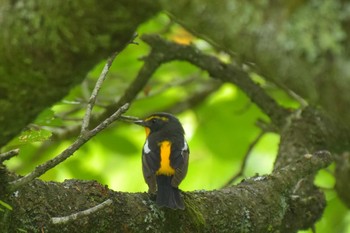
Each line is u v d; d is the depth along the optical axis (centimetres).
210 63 1333
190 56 1325
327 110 379
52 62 488
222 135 1697
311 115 1275
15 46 483
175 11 414
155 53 1314
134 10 462
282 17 382
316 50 371
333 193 1534
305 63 375
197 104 1727
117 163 1775
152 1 454
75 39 476
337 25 368
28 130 802
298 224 1041
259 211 944
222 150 1702
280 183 989
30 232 757
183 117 1852
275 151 1805
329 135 1250
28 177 696
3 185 706
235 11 393
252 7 390
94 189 830
